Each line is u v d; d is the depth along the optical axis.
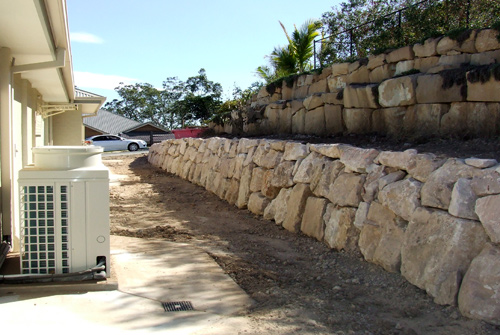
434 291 4.24
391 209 5.25
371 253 5.41
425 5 12.23
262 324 3.99
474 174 4.45
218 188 11.20
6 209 5.57
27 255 4.58
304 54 18.17
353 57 13.47
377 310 4.30
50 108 12.56
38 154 4.73
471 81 7.38
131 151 34.22
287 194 7.80
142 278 5.09
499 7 10.86
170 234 7.39
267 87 15.76
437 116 8.02
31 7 3.99
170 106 64.38
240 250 6.48
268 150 9.02
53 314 4.02
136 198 11.28
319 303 4.46
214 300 4.57
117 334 3.72
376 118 9.47
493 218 3.97
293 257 6.14
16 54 5.86
